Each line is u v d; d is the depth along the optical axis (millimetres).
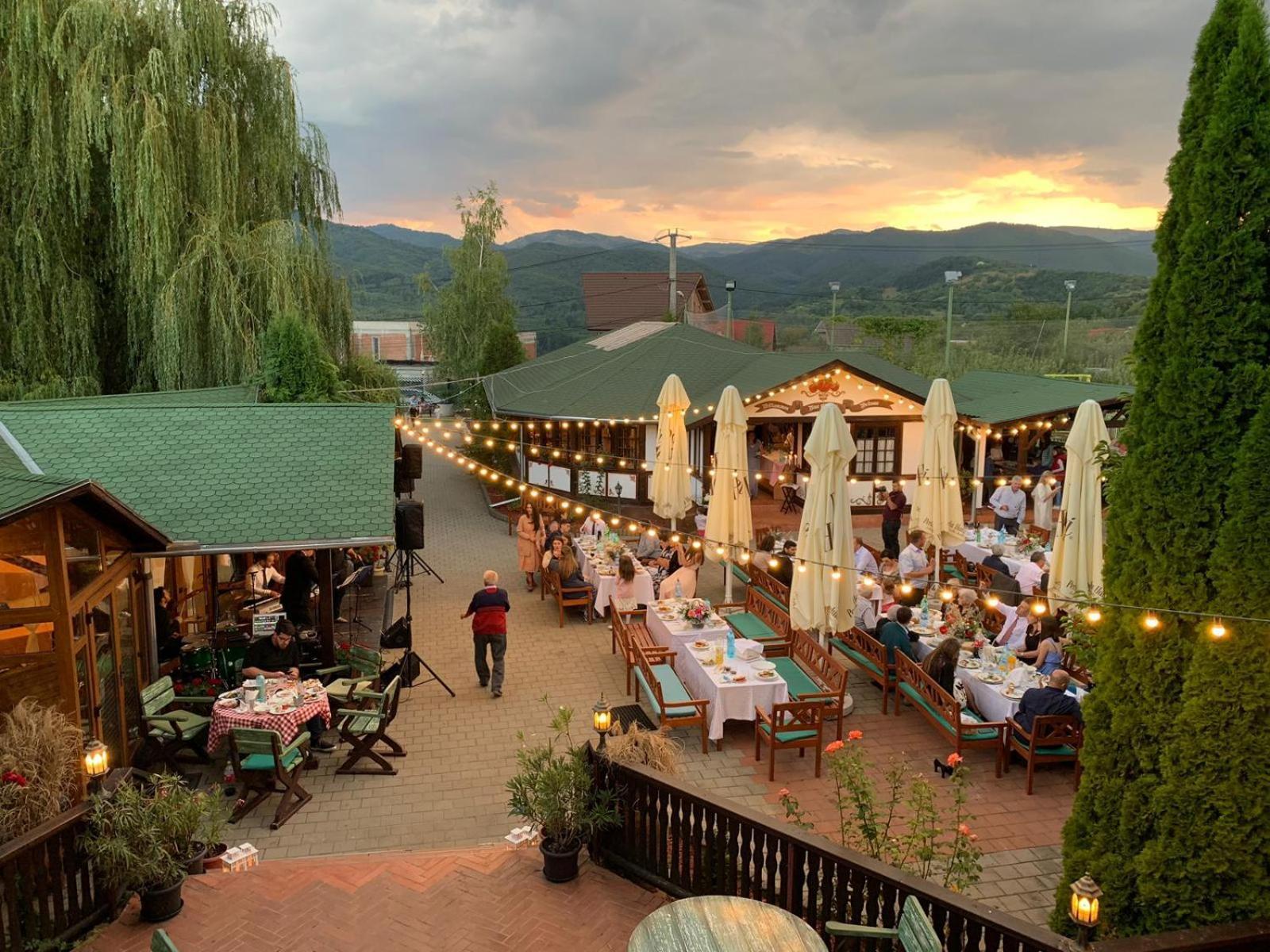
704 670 10664
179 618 13336
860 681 12625
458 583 18141
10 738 6523
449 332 43781
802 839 5801
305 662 12086
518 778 7090
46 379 17703
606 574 15125
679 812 7344
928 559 17062
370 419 13250
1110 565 5930
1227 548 5230
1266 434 5086
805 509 11250
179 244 18828
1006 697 9922
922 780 6984
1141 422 5688
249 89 20422
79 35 17688
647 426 24453
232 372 18734
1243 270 5199
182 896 6652
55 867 6023
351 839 8438
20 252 17984
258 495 11117
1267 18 5203
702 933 4668
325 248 22000
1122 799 5828
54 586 7695
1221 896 5441
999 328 55688
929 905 5148
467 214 43500
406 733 10891
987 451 25891
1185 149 5512
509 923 6355
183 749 10258
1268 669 5191
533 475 27828
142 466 11570
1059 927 6109
